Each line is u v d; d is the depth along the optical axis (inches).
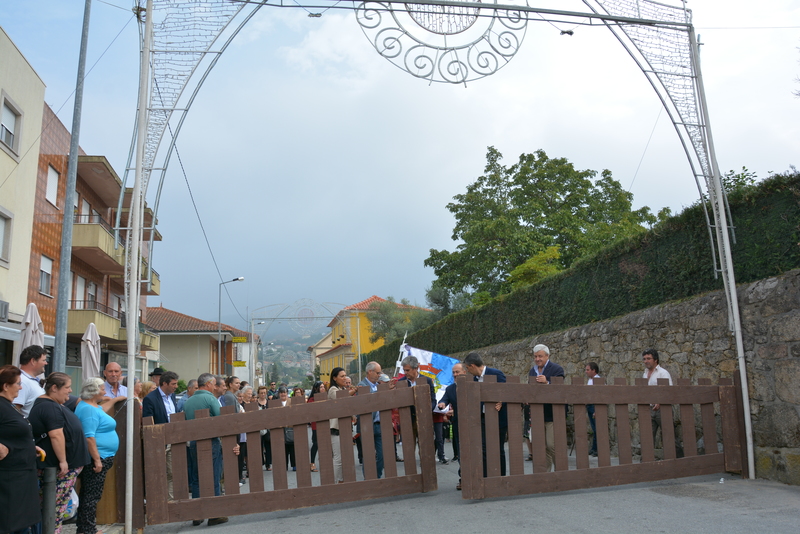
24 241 748.6
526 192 1300.4
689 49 350.6
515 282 1013.2
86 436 231.9
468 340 916.6
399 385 278.4
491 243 1241.4
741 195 325.7
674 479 299.0
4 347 707.4
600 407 285.3
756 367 303.9
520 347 687.1
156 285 1323.8
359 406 270.4
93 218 1057.5
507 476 265.6
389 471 273.4
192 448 328.5
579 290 556.4
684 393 298.5
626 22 338.0
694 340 370.3
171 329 2063.2
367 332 2615.7
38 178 796.0
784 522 209.5
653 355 356.2
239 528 246.5
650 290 437.1
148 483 250.5
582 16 335.0
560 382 283.3
